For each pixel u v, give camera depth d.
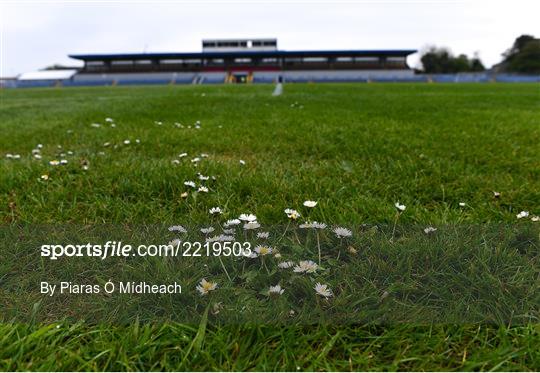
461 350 1.12
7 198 2.33
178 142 4.14
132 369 1.03
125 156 3.46
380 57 69.69
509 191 2.45
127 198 2.39
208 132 4.84
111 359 1.06
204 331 1.13
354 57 70.00
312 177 2.70
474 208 2.21
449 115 7.04
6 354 1.07
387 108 8.54
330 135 4.45
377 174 2.87
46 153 3.66
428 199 2.43
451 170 2.93
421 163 3.14
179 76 69.50
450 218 2.03
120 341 1.12
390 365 1.06
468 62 85.38
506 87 27.59
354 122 5.81
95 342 1.12
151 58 70.06
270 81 65.56
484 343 1.13
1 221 1.97
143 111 7.46
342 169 3.02
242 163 3.18
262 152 3.74
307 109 8.23
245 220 1.82
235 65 71.69
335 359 1.08
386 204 2.24
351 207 2.14
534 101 11.49
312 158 3.48
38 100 13.52
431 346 1.13
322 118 6.36
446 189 2.49
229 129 5.09
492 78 64.19
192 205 2.22
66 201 2.29
